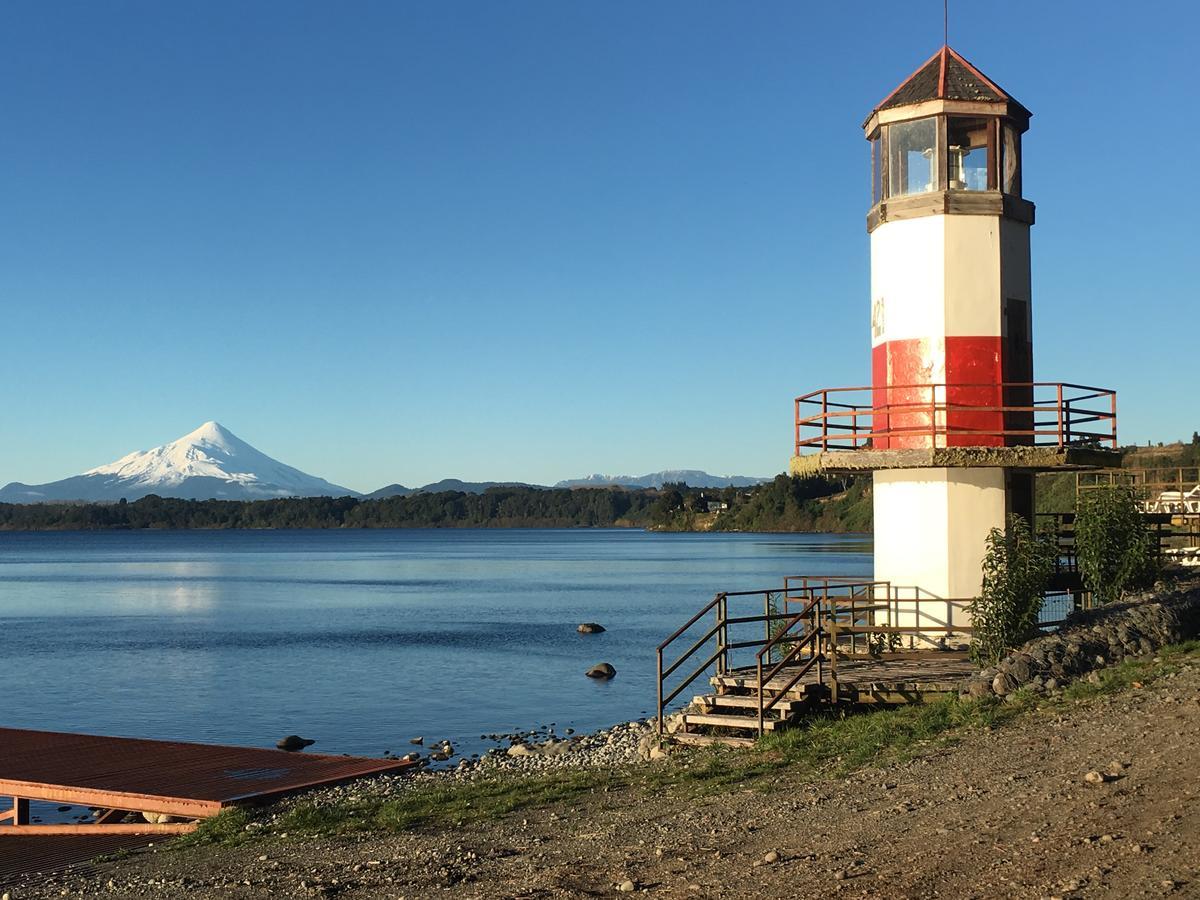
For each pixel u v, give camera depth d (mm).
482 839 14219
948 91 23016
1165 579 25578
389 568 147750
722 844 12305
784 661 19500
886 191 23859
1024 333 23516
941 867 10250
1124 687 17047
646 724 31641
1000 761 14117
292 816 17531
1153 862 9453
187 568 153375
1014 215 23250
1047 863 9891
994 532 21219
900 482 23469
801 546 187125
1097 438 23391
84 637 64250
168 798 19516
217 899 12688
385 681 45438
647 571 127500
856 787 14102
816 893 10047
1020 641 20109
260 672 48594
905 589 23344
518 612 77812
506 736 33500
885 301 23688
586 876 11680
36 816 23344
